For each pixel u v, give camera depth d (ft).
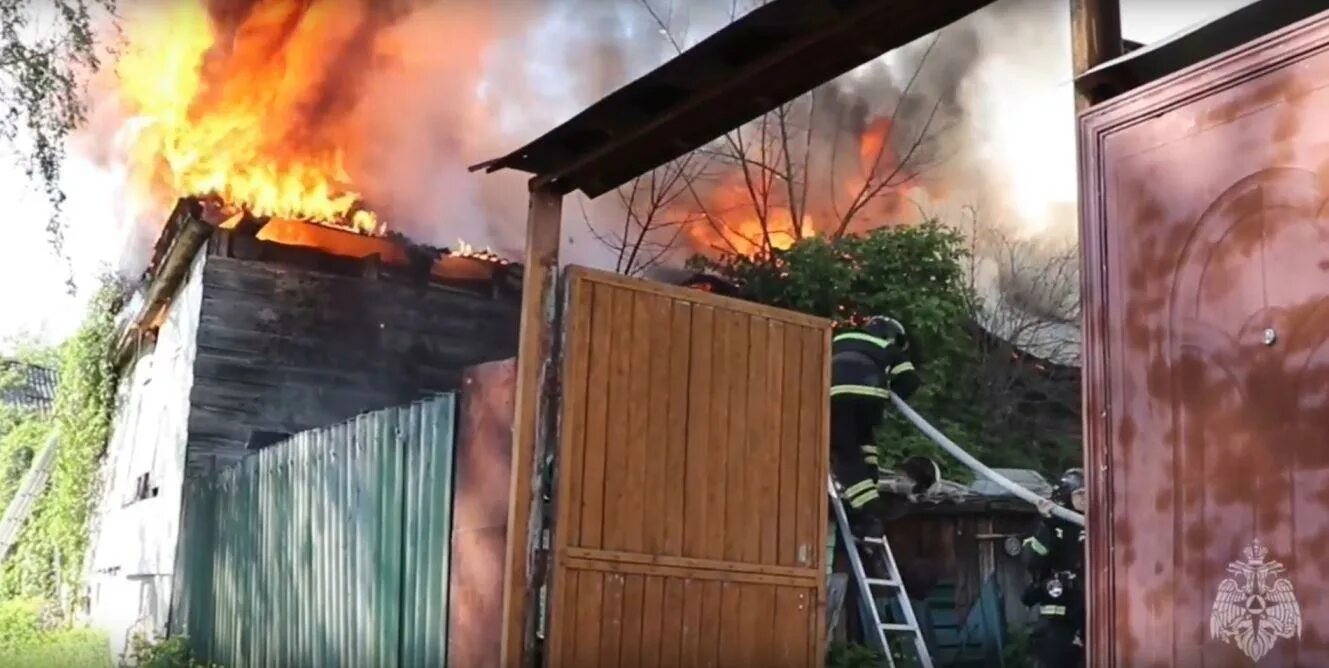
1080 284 8.26
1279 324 7.03
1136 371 7.82
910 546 22.94
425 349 29.27
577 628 14.02
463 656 16.26
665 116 12.85
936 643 22.29
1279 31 7.23
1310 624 6.68
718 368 15.67
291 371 27.14
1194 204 7.59
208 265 26.58
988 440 31.19
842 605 19.98
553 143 14.16
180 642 24.11
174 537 24.88
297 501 21.70
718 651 15.15
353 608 19.17
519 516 14.15
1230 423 7.24
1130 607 7.68
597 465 14.44
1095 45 8.99
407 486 18.26
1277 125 7.16
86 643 25.58
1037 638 20.27
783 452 16.19
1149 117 7.95
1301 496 6.82
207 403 25.89
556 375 14.49
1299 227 6.98
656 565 14.75
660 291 15.29
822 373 16.76
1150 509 7.63
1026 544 19.06
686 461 15.21
